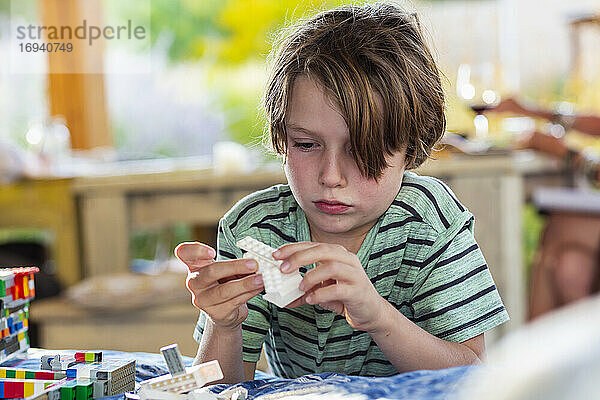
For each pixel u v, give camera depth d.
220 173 2.51
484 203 2.33
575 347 0.33
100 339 2.28
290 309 0.91
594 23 3.56
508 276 2.34
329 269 0.68
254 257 0.71
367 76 0.75
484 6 3.86
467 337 0.84
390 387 0.60
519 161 2.38
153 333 2.26
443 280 0.85
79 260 2.58
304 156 0.77
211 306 0.74
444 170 2.31
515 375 0.33
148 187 2.52
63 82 3.50
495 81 2.61
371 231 0.87
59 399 0.67
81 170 2.69
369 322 0.73
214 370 0.65
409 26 0.84
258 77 4.46
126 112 4.26
